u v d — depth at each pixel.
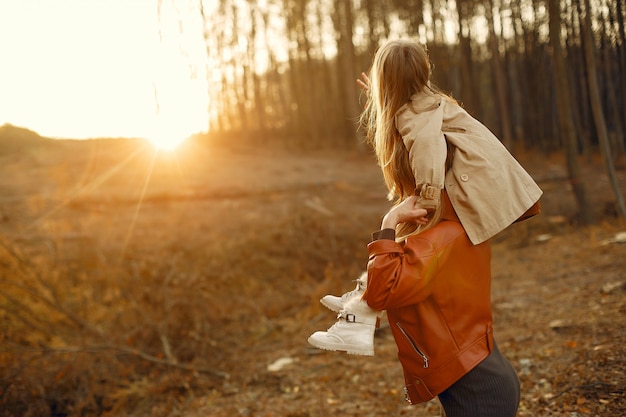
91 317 6.35
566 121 9.92
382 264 1.84
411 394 2.00
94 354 5.20
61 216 12.27
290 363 5.09
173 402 4.50
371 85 2.19
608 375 3.39
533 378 3.76
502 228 1.88
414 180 1.99
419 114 1.95
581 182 9.84
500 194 1.89
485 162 1.90
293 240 9.05
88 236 9.32
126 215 12.87
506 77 26.30
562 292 5.90
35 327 5.62
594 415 3.00
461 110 2.00
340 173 22.00
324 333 1.95
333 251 8.73
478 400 1.90
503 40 25.11
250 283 7.84
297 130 41.09
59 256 8.02
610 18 9.95
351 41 29.56
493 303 5.97
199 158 25.41
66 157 22.34
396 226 2.11
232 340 5.90
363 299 1.96
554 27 9.66
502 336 4.88
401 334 1.96
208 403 4.43
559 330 4.63
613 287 5.46
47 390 4.73
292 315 6.84
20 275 6.46
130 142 25.30
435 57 26.44
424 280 1.84
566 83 9.84
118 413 4.43
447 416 1.98
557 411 3.16
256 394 4.50
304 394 4.35
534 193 1.96
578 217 10.12
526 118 25.77
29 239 9.27
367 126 2.26
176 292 6.45
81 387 4.78
